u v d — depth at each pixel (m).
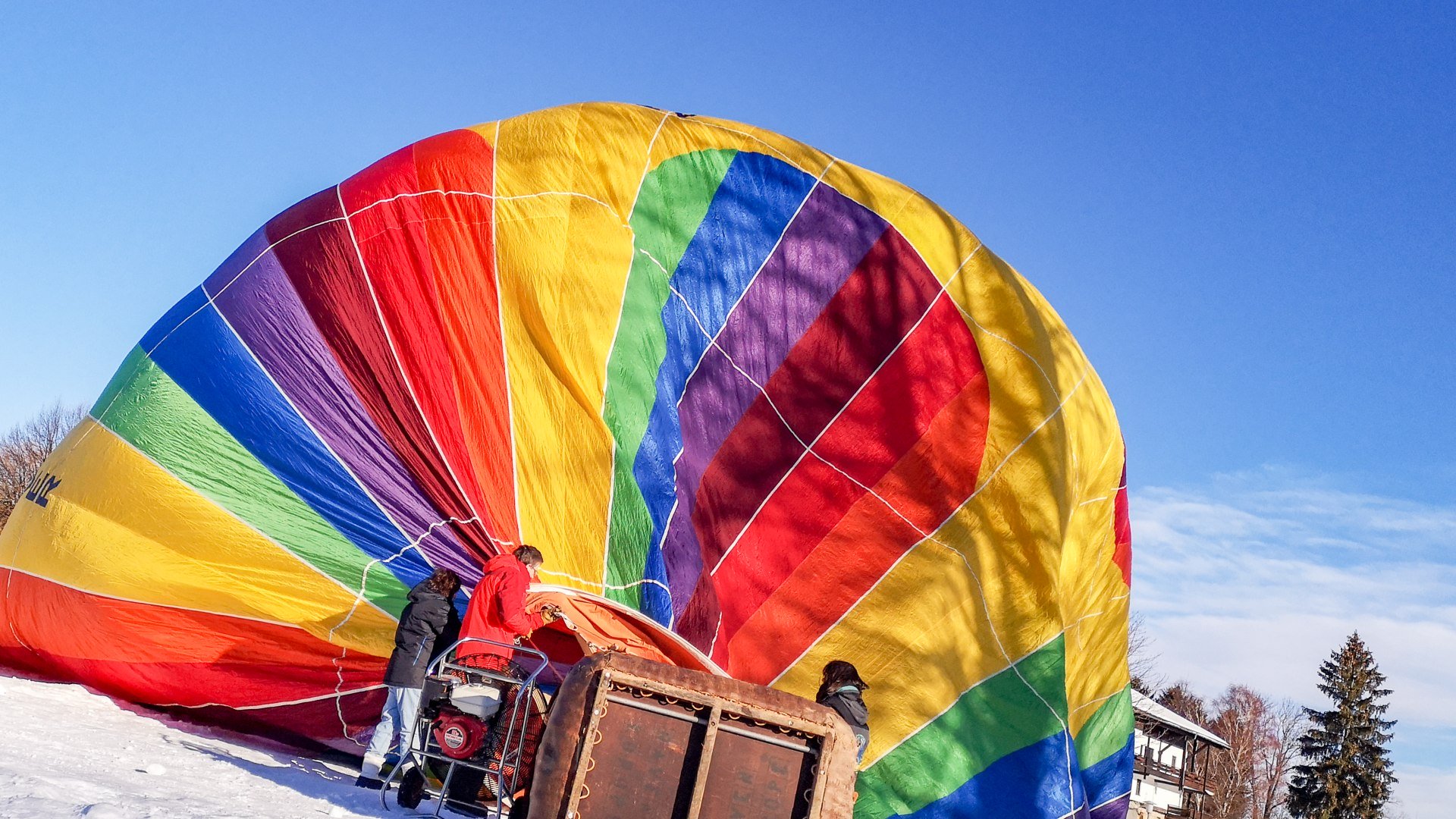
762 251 12.06
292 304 10.45
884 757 10.84
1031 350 12.37
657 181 11.73
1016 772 11.05
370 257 10.54
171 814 5.11
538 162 11.29
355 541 9.98
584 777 5.54
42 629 10.16
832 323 12.12
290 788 7.05
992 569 11.73
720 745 5.67
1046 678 11.45
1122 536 13.60
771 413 11.71
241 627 9.84
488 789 7.27
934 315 12.37
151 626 9.86
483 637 7.91
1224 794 64.94
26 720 7.42
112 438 10.33
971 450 12.02
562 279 10.98
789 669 10.97
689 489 11.05
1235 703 78.50
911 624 11.32
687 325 11.53
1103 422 12.91
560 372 10.71
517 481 10.25
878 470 11.80
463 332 10.53
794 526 11.47
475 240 10.80
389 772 8.05
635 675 5.68
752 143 12.45
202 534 9.93
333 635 9.77
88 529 10.07
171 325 10.80
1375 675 67.81
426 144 11.25
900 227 12.61
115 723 8.66
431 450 10.18
